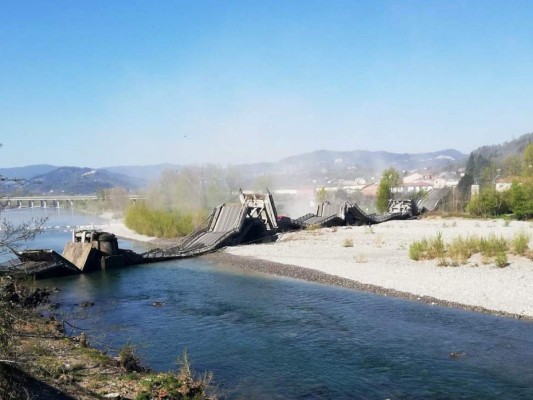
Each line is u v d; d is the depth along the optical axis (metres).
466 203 94.31
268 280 36.38
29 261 39.19
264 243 56.16
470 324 23.09
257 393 15.80
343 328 23.33
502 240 39.94
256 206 62.25
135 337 22.16
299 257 45.34
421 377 17.02
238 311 27.23
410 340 21.12
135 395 13.66
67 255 43.50
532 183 78.44
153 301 30.16
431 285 30.92
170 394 13.93
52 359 16.03
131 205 95.12
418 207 94.50
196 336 22.42
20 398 11.73
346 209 71.12
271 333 22.80
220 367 18.34
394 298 28.95
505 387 15.98
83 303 29.09
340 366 18.28
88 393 13.33
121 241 73.81
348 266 39.12
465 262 36.22
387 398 15.38
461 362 18.33
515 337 20.98
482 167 182.50
